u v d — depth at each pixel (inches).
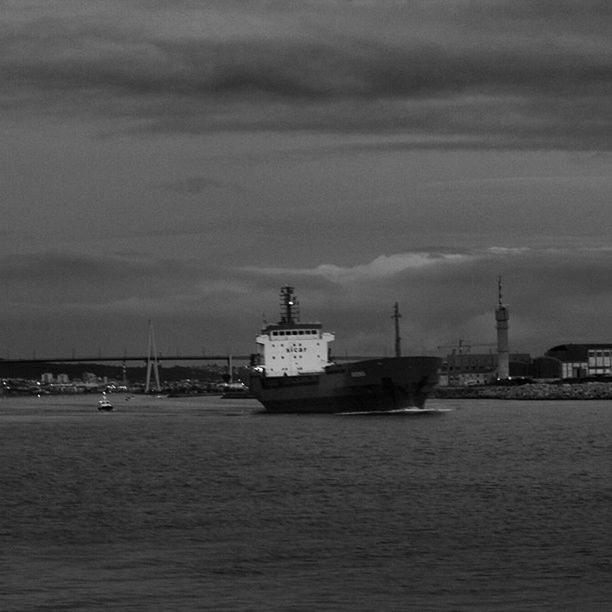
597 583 2689.5
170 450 6210.6
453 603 2529.5
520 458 5418.3
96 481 4655.5
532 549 3053.6
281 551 3061.0
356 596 2591.0
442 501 3892.7
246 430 7711.6
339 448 6023.6
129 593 2623.0
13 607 2514.8
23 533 3361.2
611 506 3740.2
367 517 3570.4
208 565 2901.1
